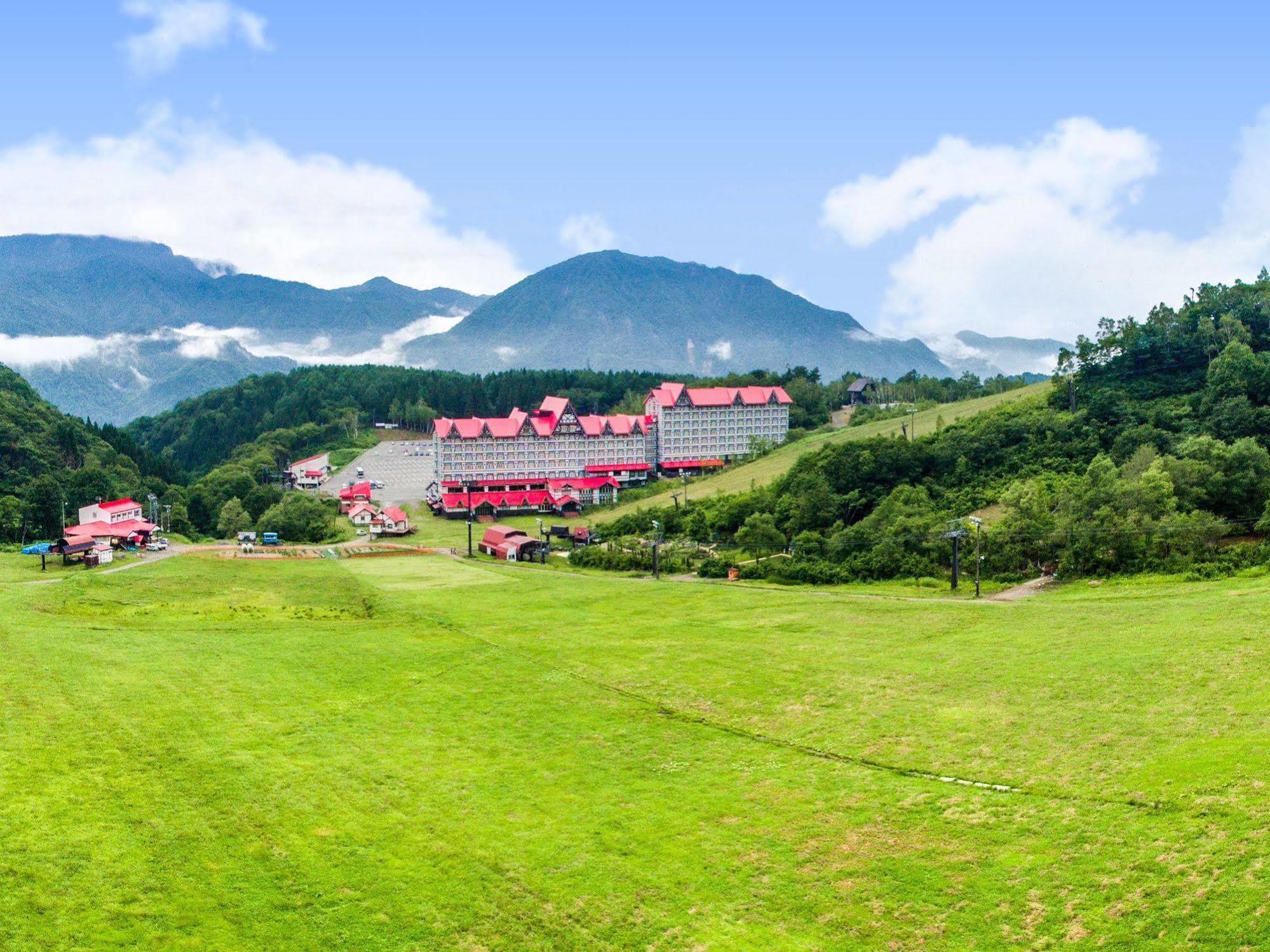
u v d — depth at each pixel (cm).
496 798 6219
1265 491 12875
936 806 5847
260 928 4841
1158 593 10719
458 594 12900
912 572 13462
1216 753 5900
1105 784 5812
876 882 5141
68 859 5256
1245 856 4803
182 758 6575
